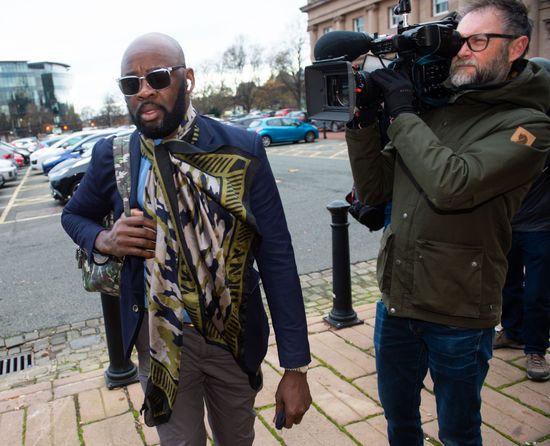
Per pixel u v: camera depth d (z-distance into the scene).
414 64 1.70
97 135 15.98
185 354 1.58
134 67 1.39
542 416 2.53
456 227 1.59
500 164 1.46
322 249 6.21
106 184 1.59
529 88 1.53
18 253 7.00
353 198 2.15
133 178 1.50
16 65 109.56
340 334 3.59
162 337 1.46
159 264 1.42
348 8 37.06
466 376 1.66
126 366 3.06
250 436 1.76
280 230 1.56
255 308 1.61
